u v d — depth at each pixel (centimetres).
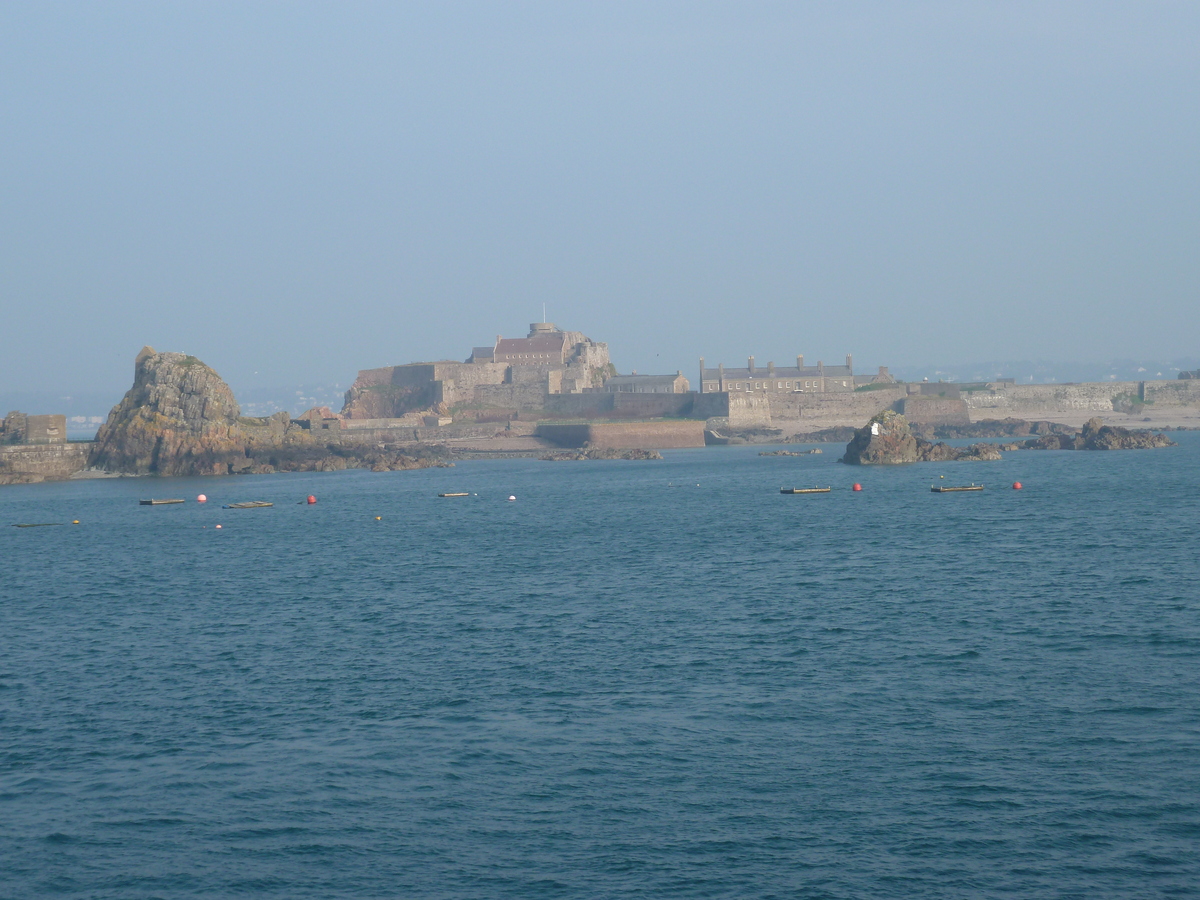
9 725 5631
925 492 18350
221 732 5434
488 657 6806
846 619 7644
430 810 4431
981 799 4366
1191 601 7788
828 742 5041
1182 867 3806
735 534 13162
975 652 6544
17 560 12738
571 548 12331
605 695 5875
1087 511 14288
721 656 6662
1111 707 5375
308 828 4303
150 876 3969
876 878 3803
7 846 4212
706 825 4231
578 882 3841
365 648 7181
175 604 9262
